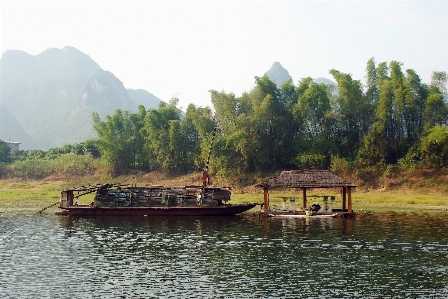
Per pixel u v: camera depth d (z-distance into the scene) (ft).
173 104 278.67
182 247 88.99
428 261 75.72
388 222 121.49
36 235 104.17
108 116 284.20
